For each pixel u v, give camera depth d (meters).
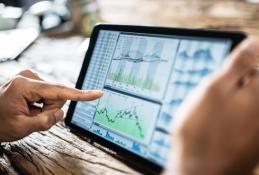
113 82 0.77
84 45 1.72
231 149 0.40
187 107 0.46
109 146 0.71
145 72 0.71
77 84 0.86
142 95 0.69
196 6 2.00
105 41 0.83
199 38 0.63
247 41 0.49
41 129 0.76
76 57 1.60
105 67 0.81
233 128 0.41
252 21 1.56
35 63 1.56
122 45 0.79
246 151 0.41
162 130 0.62
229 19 1.65
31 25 2.20
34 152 0.80
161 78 0.67
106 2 2.55
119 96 0.74
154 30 0.73
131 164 0.69
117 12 2.21
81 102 0.82
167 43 0.69
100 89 0.79
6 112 0.74
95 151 0.76
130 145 0.67
